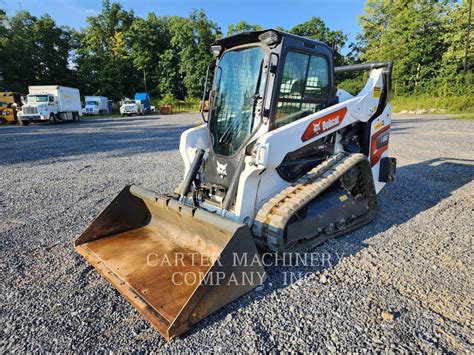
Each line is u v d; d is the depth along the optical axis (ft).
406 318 7.40
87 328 7.30
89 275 9.61
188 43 155.02
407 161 25.13
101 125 66.49
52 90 72.69
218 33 166.61
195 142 12.60
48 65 149.79
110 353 6.55
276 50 10.00
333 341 6.72
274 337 6.86
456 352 6.40
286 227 9.62
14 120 75.25
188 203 11.23
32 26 146.72
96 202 16.69
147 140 40.65
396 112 85.46
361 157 12.12
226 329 7.12
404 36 103.96
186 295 7.82
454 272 9.38
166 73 163.53
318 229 10.70
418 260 10.09
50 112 69.62
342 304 7.93
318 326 7.18
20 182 20.90
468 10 94.53
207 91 12.34
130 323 7.48
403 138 36.76
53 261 10.46
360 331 7.00
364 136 13.94
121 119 88.22
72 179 21.54
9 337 7.02
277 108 10.27
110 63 153.89
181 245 10.19
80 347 6.72
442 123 52.42
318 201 11.01
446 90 88.02
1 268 9.98
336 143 12.88
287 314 7.59
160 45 168.96
